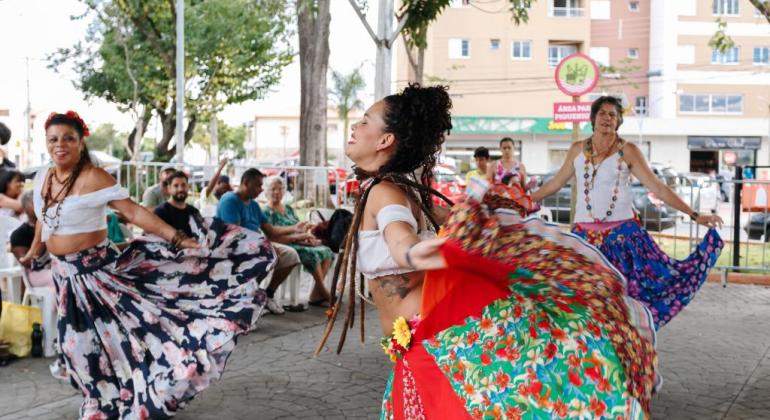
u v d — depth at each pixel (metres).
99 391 4.24
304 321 7.12
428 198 2.71
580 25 39.59
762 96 42.91
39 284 5.88
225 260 4.63
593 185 4.97
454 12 38.78
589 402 2.29
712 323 7.07
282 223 7.84
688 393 4.94
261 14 23.41
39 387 5.09
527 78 39.53
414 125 2.57
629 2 42.47
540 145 40.44
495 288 2.40
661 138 42.84
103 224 4.33
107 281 4.26
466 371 2.37
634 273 4.86
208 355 4.22
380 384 5.16
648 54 42.75
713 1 42.38
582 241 2.22
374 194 2.51
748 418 4.46
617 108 4.96
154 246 4.50
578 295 2.36
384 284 2.54
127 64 23.84
